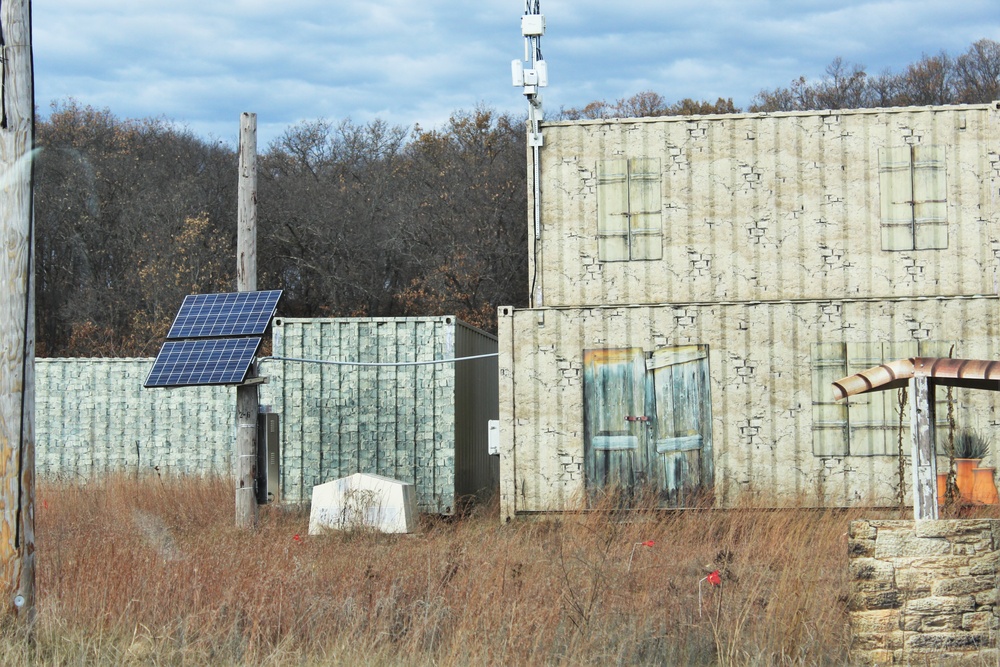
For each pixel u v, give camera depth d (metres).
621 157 22.44
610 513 19.33
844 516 18.97
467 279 55.06
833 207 21.98
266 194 56.88
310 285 56.88
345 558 14.05
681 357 20.44
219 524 19.33
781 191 22.08
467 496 23.33
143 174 49.31
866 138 22.03
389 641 10.50
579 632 10.42
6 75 11.15
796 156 22.11
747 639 10.21
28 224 11.20
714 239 22.16
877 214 21.95
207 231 52.25
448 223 57.34
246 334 20.19
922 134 21.97
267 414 20.17
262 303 20.62
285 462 22.95
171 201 49.41
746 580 12.33
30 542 11.09
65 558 13.37
